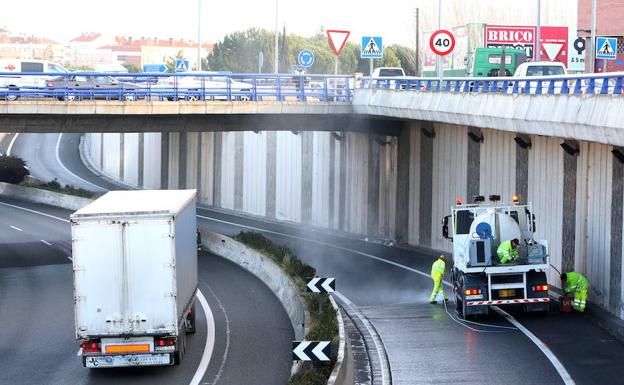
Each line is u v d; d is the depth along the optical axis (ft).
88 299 117.29
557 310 161.17
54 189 370.32
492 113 179.83
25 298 186.91
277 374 121.70
